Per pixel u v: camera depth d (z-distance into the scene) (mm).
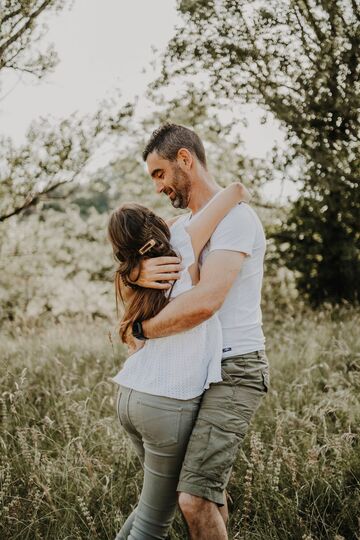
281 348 5348
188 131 2328
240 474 2961
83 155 5789
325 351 5027
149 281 2084
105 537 2590
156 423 2031
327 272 8562
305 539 2311
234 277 2070
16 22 4328
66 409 3660
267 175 7113
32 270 8469
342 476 2830
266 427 3424
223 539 2012
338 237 8219
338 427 3486
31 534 2582
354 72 6000
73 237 8875
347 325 6367
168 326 2035
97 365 4770
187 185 2322
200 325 2117
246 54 6070
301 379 4418
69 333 6113
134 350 2219
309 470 2918
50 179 5809
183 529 2600
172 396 2029
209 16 6020
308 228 8266
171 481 2098
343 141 6371
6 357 4891
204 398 2096
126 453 3107
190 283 2127
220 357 2086
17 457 3039
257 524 2566
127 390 2125
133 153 7641
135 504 2824
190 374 2059
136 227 2129
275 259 8594
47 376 4598
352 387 4016
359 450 3051
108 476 2938
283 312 7965
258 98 6367
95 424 3369
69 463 2955
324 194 7320
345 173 6449
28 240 8023
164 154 2303
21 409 3766
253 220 2191
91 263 9203
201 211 2213
